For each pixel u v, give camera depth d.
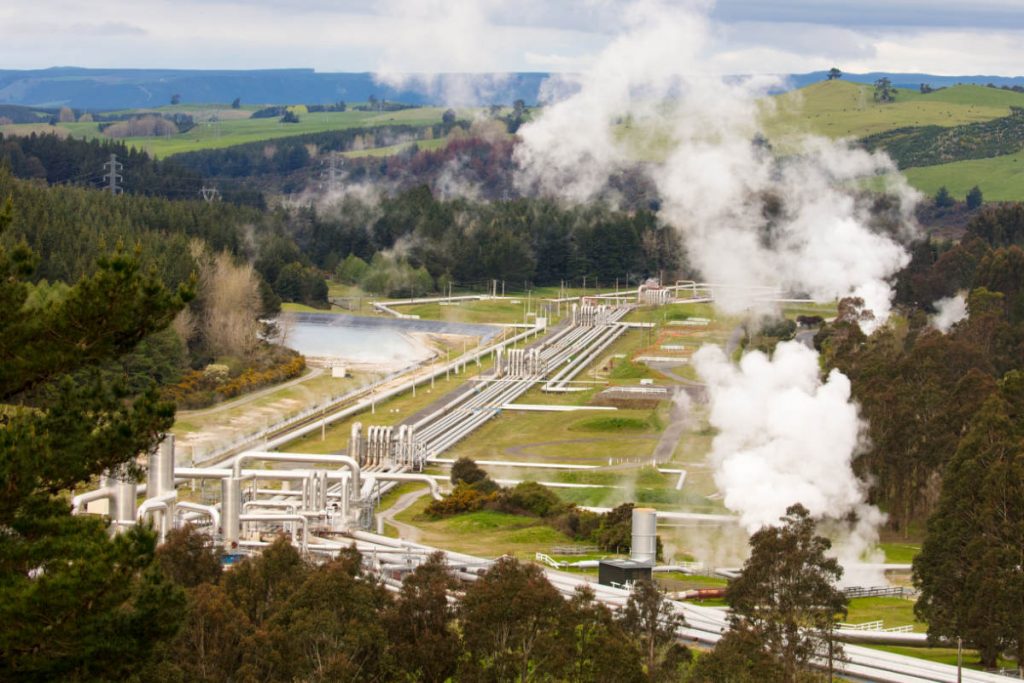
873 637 148.50
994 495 151.00
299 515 169.25
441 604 111.81
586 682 106.75
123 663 72.94
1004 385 199.12
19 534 71.00
